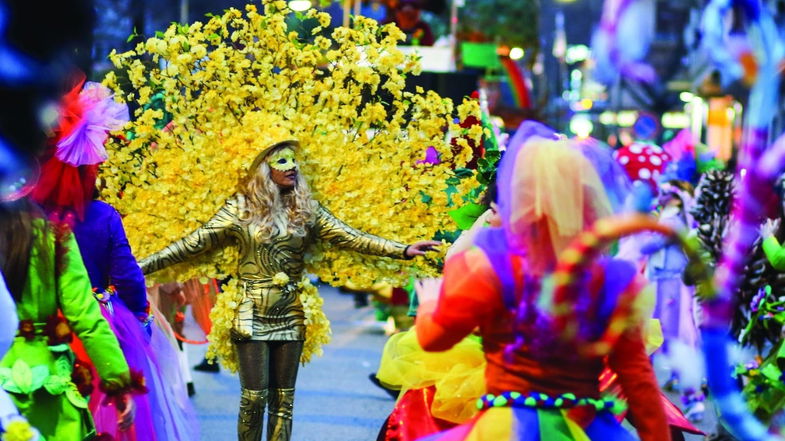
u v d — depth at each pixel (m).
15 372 8.70
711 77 36.84
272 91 13.38
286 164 12.51
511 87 38.94
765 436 7.91
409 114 13.90
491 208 10.09
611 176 8.40
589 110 46.00
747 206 8.70
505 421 7.71
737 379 13.72
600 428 7.88
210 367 20.61
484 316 7.79
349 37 13.51
